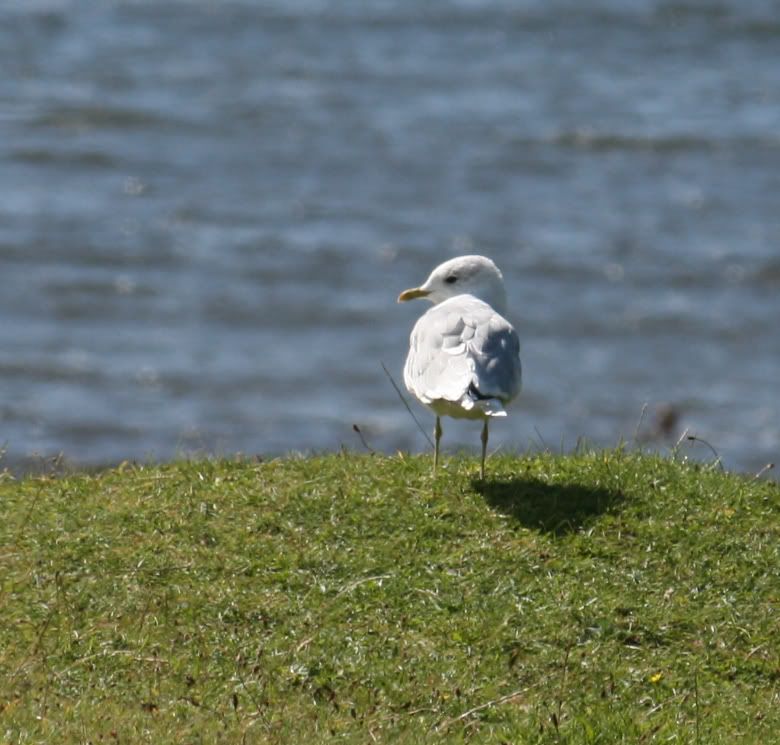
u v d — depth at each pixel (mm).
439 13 65688
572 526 10156
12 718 8039
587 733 7961
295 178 40688
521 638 9047
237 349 28500
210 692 8508
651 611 9312
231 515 10398
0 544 10070
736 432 24500
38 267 32812
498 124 46750
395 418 25234
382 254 34344
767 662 8922
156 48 58219
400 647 8938
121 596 9445
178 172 41062
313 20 64375
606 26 62438
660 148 44156
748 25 61906
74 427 24188
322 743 7867
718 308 31203
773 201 39000
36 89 50344
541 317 30625
